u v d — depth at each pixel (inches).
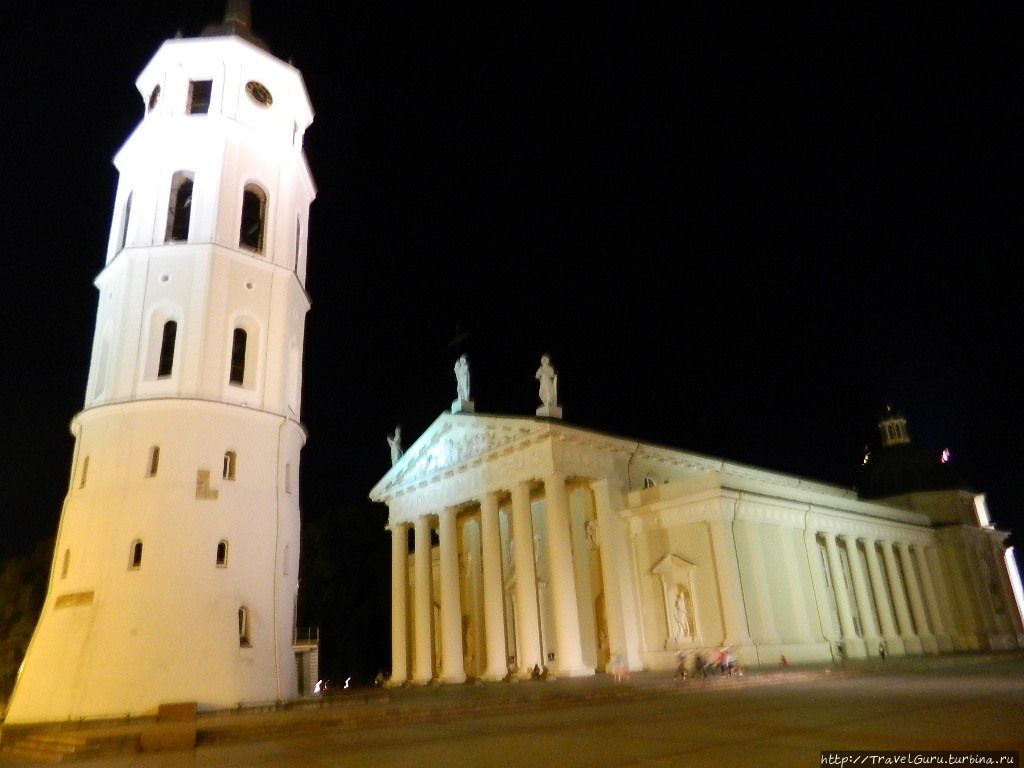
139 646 1218.6
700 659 1352.1
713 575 1585.9
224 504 1365.7
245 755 663.8
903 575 2362.2
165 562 1280.8
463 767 494.0
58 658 1248.8
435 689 1556.3
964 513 2704.2
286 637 1411.2
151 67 1638.8
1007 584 2743.6
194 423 1373.0
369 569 2635.3
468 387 2016.5
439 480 1994.3
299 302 1688.0
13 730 1074.1
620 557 1707.7
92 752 772.0
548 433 1665.8
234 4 1770.4
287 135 1690.5
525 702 1018.1
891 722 585.9
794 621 1721.2
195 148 1552.7
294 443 1569.9
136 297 1455.5
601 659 1764.3
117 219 1619.1
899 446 2942.9
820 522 1971.0
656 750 511.8
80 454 1421.0
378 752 611.8
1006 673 1117.1
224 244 1503.4
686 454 1993.1
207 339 1430.9
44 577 2268.7
